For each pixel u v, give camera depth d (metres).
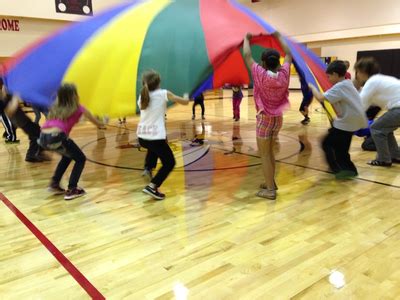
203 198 3.48
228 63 5.91
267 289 2.04
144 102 3.20
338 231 2.74
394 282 2.08
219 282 2.11
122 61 3.94
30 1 11.07
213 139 6.26
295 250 2.47
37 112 5.72
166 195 3.57
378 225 2.83
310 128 7.22
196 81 3.72
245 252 2.45
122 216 3.08
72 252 2.49
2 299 1.98
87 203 3.38
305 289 2.03
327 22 16.33
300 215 3.05
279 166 4.53
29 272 2.25
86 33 4.23
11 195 3.61
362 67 4.25
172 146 5.72
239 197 3.49
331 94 3.59
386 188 3.67
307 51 4.75
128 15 4.38
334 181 3.92
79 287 2.09
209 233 2.74
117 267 2.29
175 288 2.06
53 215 3.12
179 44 3.97
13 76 4.07
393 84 4.16
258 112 3.27
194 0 4.57
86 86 3.85
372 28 14.88
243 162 4.75
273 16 18.44
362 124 3.74
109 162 4.79
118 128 7.55
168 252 2.47
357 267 2.24
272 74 3.12
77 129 7.43
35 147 4.79
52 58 4.09
